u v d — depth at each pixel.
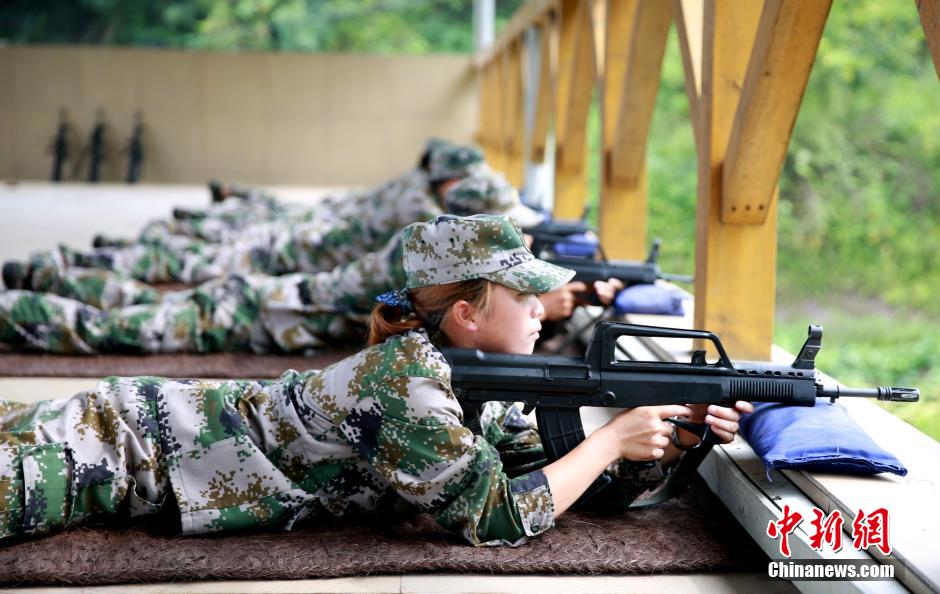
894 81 19.14
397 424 2.62
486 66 17.28
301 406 2.75
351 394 2.66
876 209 18.92
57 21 31.47
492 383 2.69
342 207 8.23
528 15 10.41
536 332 2.77
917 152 19.05
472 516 2.64
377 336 2.74
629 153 6.25
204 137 19.70
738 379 2.73
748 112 3.71
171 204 14.98
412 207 6.18
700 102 4.15
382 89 19.64
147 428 2.77
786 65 3.54
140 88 19.50
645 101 5.93
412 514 2.97
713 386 2.72
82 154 19.62
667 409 2.72
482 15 18.56
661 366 2.73
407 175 6.34
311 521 2.91
